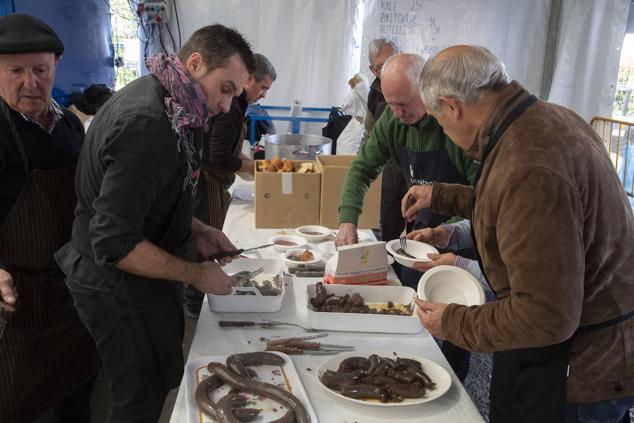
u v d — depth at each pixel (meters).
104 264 1.41
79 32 4.27
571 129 1.15
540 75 5.67
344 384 1.32
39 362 1.90
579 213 1.08
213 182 2.97
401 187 3.45
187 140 1.50
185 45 1.51
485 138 1.21
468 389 2.74
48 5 3.63
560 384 1.31
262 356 1.43
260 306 1.74
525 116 1.16
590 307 1.24
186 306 3.44
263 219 2.64
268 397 1.27
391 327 1.64
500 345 1.16
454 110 1.24
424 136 2.24
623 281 1.24
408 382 1.34
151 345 1.61
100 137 1.42
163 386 1.68
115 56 5.34
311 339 1.60
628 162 5.19
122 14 5.32
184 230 1.67
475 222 1.29
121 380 1.63
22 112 1.72
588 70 5.36
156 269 1.43
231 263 2.03
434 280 1.59
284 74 5.66
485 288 1.75
